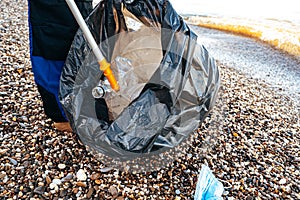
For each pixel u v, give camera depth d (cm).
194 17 781
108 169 199
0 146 206
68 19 175
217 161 221
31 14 177
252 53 565
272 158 236
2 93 257
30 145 210
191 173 206
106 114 191
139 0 177
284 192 203
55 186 184
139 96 193
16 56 327
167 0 181
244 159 229
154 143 193
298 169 228
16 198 174
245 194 197
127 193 185
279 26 730
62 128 221
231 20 774
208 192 186
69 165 199
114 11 176
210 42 612
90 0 190
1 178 185
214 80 196
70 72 179
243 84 386
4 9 505
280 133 274
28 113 240
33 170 192
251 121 285
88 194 182
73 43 176
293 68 506
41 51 186
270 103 341
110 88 184
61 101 180
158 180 197
